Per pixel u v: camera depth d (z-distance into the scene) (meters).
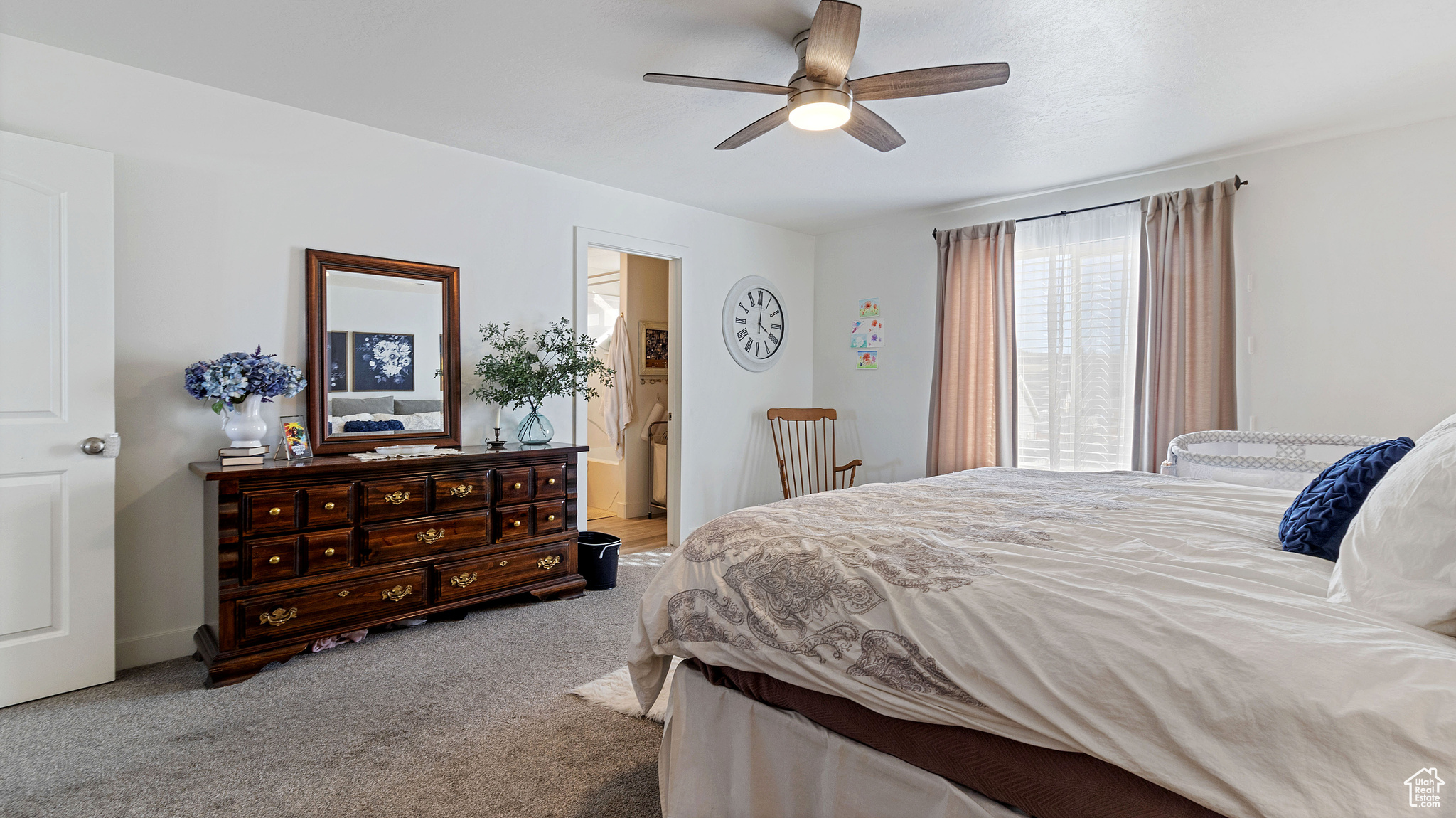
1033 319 4.26
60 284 2.34
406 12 2.23
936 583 1.32
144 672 2.56
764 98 2.88
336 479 2.74
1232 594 1.13
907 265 4.96
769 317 5.23
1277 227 3.41
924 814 1.23
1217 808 0.87
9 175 2.24
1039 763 1.07
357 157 3.17
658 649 1.69
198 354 2.76
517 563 3.33
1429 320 3.04
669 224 4.52
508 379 3.46
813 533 1.66
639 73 2.65
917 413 4.91
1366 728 0.80
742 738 1.55
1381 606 1.04
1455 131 2.98
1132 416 3.84
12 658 2.26
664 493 6.00
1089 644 1.06
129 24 2.30
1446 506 1.00
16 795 1.78
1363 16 2.20
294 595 2.63
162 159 2.67
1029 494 2.25
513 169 3.73
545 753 2.01
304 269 3.03
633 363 6.02
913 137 3.28
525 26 2.31
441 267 3.41
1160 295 3.64
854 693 1.30
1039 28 2.29
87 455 2.40
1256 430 3.47
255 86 2.78
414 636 2.97
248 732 2.12
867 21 2.24
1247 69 2.57
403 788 1.83
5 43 2.37
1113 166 3.73
